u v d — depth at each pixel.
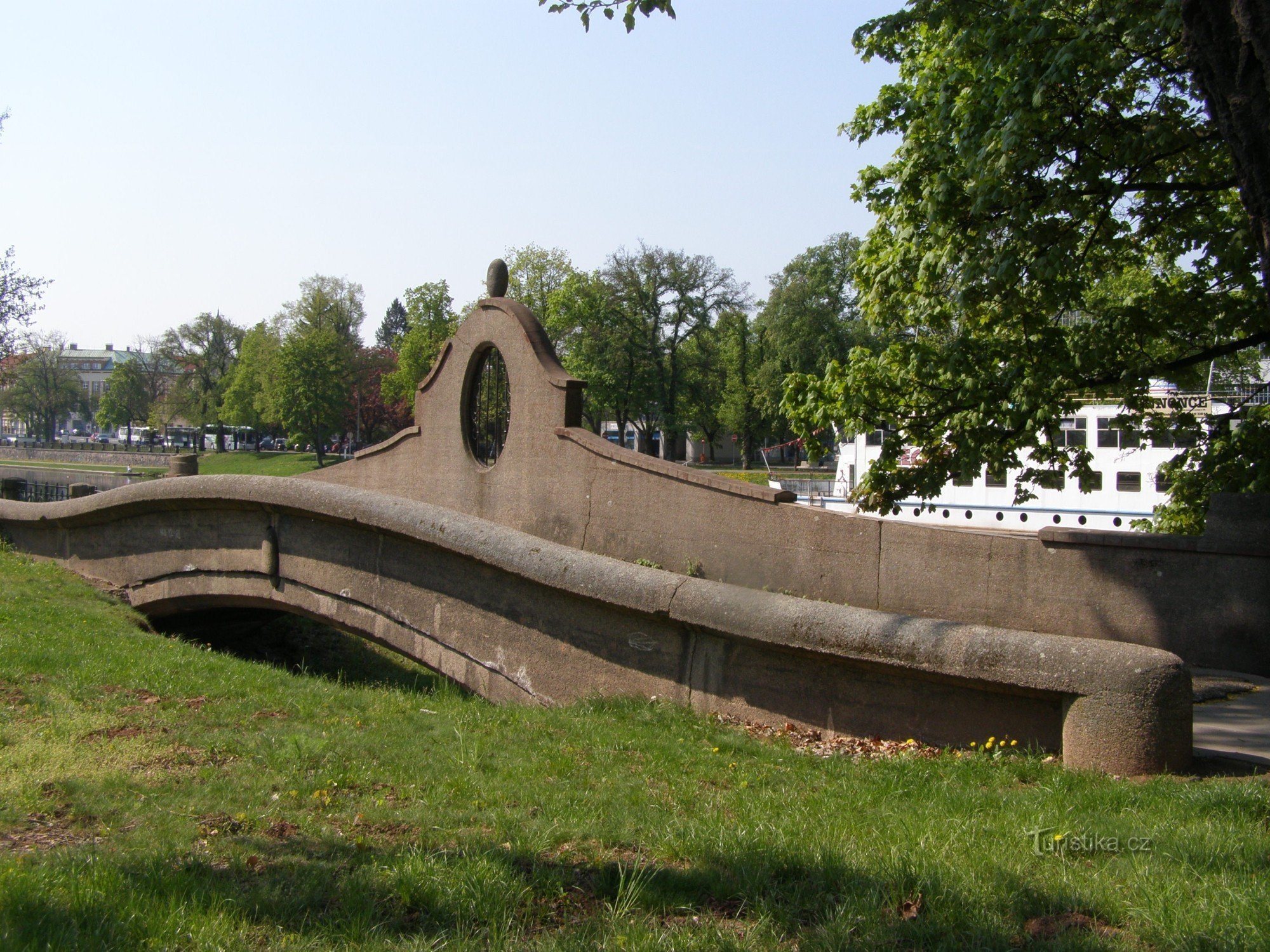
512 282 64.12
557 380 14.95
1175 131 10.73
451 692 11.31
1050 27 10.45
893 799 6.02
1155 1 9.91
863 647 7.70
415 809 5.86
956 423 12.16
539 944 3.94
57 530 18.41
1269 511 9.88
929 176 12.54
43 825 5.48
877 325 13.66
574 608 10.49
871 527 12.26
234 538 15.19
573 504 14.77
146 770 6.57
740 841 5.03
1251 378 18.97
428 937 4.04
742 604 8.69
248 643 18.22
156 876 4.53
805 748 7.73
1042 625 11.16
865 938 3.93
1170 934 3.90
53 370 109.50
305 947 3.92
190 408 100.69
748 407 79.19
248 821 5.57
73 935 3.89
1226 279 12.51
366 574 13.32
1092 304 13.55
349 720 8.55
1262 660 9.84
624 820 5.60
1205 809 5.42
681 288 65.75
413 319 73.06
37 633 11.78
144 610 16.55
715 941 3.96
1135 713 6.36
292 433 75.25
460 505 16.52
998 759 6.85
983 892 4.32
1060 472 12.52
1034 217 11.16
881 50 14.07
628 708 9.16
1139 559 10.62
